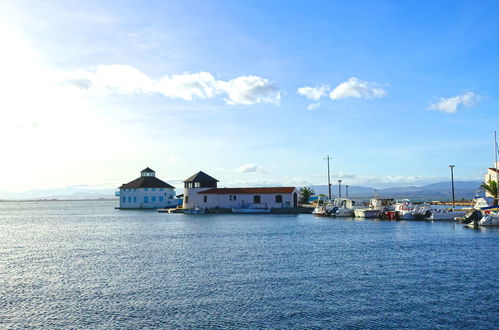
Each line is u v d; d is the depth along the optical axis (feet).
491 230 211.41
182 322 75.77
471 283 99.35
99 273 116.26
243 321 75.87
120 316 79.41
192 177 420.77
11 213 596.70
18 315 80.84
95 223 315.99
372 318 76.79
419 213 279.90
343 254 141.18
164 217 358.64
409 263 123.85
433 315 77.97
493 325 73.00
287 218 321.11
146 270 118.93
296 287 97.71
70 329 73.46
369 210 311.68
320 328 72.28
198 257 138.82
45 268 125.08
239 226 253.65
